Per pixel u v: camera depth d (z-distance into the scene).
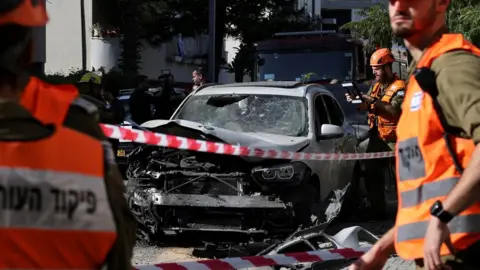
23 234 2.05
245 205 7.44
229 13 32.44
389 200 10.34
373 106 8.32
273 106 8.93
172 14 31.59
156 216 7.72
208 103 9.16
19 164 2.05
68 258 2.10
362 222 9.52
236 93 9.18
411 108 2.91
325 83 16.55
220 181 7.65
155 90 15.02
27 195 2.05
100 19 33.06
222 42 34.75
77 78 22.83
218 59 33.19
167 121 7.87
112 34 32.12
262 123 8.74
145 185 7.91
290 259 5.50
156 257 7.47
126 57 28.94
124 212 2.32
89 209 2.13
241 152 6.32
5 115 2.08
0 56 2.11
